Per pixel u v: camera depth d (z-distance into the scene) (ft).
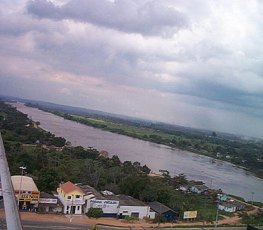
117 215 217.15
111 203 216.95
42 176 244.01
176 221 228.84
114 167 338.75
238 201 313.73
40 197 208.44
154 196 252.21
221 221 245.04
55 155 361.71
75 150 403.34
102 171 306.14
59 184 241.76
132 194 259.80
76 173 287.48
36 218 192.13
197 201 290.56
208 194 322.96
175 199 265.95
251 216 270.67
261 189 416.05
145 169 383.04
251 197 359.46
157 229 204.23
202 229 217.97
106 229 191.62
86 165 312.91
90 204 215.10
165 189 274.57
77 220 199.93
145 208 223.10
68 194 209.15
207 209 271.90
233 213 275.80
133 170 354.13
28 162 287.48
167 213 229.45
